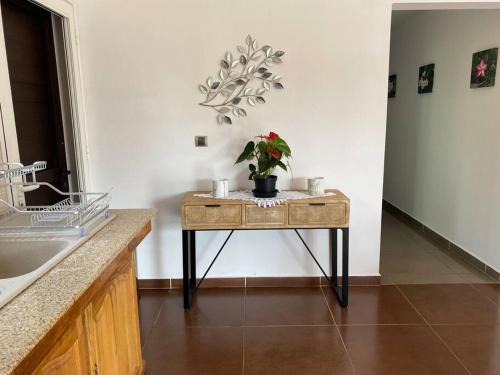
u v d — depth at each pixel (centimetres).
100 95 278
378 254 301
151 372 206
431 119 404
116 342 158
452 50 361
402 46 475
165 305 278
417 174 439
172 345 230
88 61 273
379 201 294
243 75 276
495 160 306
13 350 82
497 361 212
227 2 268
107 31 271
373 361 214
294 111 281
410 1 266
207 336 239
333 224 258
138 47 273
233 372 206
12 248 147
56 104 263
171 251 300
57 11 242
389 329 244
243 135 284
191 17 270
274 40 272
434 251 374
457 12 350
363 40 272
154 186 291
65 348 111
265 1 268
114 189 291
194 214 256
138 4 268
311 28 271
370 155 287
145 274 304
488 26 308
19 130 226
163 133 284
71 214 164
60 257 132
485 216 321
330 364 212
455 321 252
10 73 217
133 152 286
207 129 283
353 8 269
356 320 254
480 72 316
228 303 280
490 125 310
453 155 365
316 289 300
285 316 261
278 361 215
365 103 280
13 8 221
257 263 304
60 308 100
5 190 191
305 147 286
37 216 175
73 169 279
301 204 254
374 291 294
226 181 267
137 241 176
